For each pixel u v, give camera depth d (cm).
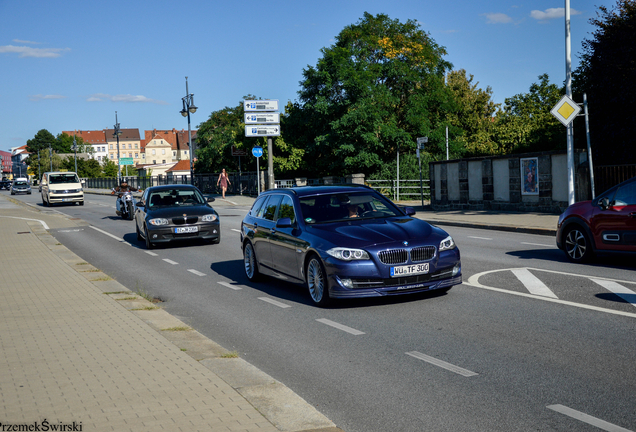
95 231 2178
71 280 1079
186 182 5769
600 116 2434
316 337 664
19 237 1936
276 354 607
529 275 981
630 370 504
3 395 471
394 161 3903
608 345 577
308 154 4356
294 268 886
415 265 778
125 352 591
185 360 559
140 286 1058
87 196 5962
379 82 4178
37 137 19700
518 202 2172
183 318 796
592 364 525
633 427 396
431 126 4269
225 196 4375
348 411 447
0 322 748
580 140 2608
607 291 827
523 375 506
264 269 1002
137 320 742
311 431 396
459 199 2434
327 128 4034
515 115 4900
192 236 1600
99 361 561
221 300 909
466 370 527
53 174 4094
